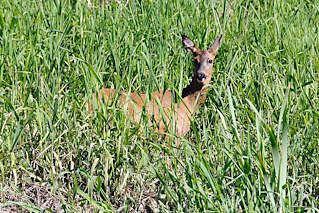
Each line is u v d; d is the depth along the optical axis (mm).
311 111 12242
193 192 10383
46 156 11195
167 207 10867
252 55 14992
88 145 11680
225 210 9672
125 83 13680
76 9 15797
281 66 13836
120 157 11516
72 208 10125
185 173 10812
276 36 15797
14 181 11344
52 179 10867
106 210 9836
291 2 18656
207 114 13508
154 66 14359
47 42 13805
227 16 16984
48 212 10477
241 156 10109
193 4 16828
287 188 10266
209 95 13734
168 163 11797
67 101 12328
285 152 9695
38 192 11062
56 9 15281
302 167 11445
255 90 13141
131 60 13656
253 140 12336
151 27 15688
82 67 12664
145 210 11125
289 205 9727
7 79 13062
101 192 11047
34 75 12641
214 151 11961
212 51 14102
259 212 9695
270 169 10508
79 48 13391
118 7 16391
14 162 10766
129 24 15875
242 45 15539
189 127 13516
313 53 14945
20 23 14438
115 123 11781
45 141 11391
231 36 15609
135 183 11320
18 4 15828
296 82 12719
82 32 14250
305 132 12297
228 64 14430
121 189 11055
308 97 12953
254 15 17438
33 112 11898
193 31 15930
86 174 10477
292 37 15938
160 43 14352
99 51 13531
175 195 10688
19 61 13086
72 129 11719
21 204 10000
